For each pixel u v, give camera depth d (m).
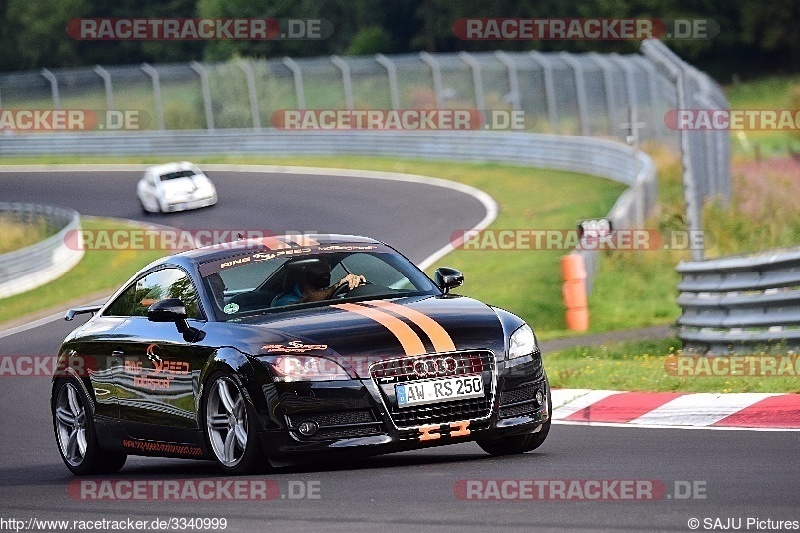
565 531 18.14
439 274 29.70
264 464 25.19
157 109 186.38
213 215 128.50
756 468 23.34
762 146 169.25
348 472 25.38
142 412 28.80
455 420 25.03
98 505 23.97
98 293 96.50
